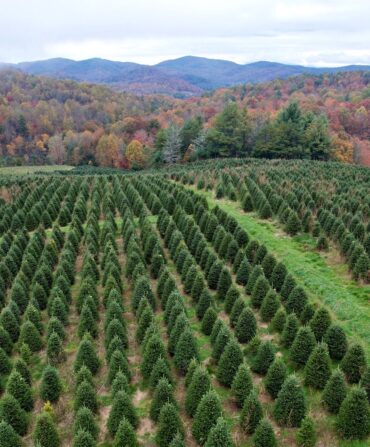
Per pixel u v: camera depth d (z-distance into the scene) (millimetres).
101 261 31156
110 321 22531
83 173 96000
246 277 27656
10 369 20562
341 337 19938
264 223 39719
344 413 15812
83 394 17328
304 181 50625
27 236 36094
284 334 21219
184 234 35188
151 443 16406
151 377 18438
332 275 29000
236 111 98750
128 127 142375
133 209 44938
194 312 25469
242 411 16312
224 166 74875
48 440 15625
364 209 37969
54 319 22562
